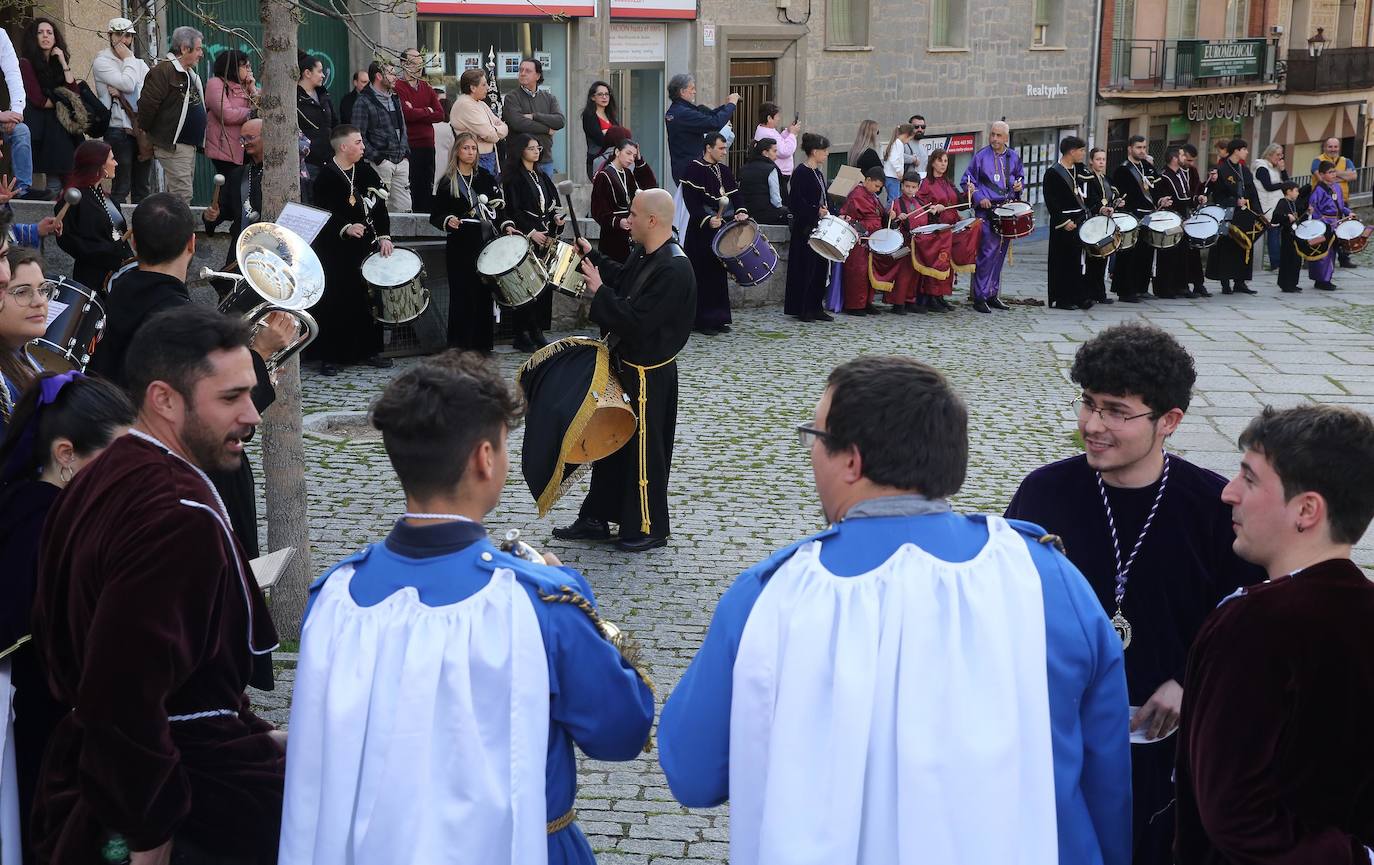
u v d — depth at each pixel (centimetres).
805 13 2197
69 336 469
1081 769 227
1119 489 302
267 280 435
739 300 1471
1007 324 1464
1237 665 227
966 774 205
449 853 218
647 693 252
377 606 229
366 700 225
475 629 225
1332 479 233
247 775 269
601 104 1484
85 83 1127
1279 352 1326
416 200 1323
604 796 430
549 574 239
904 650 210
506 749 224
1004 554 221
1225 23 3409
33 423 285
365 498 734
